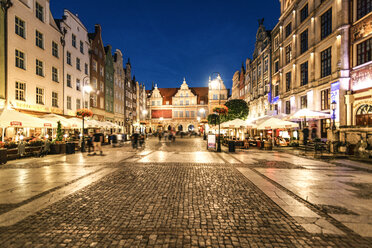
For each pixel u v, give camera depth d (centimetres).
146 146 2205
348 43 1562
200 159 1195
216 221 395
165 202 494
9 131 1620
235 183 665
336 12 1631
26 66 1820
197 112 6838
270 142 1766
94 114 3281
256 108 3691
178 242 322
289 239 332
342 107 1560
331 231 356
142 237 336
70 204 477
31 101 1886
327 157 1223
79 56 2814
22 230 357
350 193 557
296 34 2302
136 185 638
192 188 609
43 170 866
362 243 320
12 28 1664
